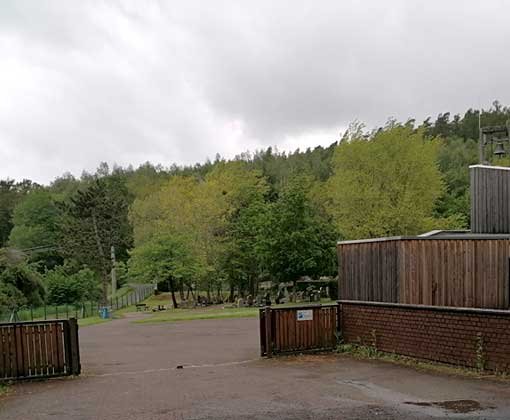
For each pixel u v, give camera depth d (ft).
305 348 43.09
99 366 41.11
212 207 135.54
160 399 27.17
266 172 233.55
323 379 31.68
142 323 84.79
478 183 43.47
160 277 132.16
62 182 332.80
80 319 113.29
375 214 96.53
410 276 38.09
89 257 174.60
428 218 97.40
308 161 245.86
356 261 43.47
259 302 122.42
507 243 31.73
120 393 29.25
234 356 44.11
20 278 81.25
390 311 39.91
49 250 203.00
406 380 30.83
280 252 115.24
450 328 35.06
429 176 98.27
